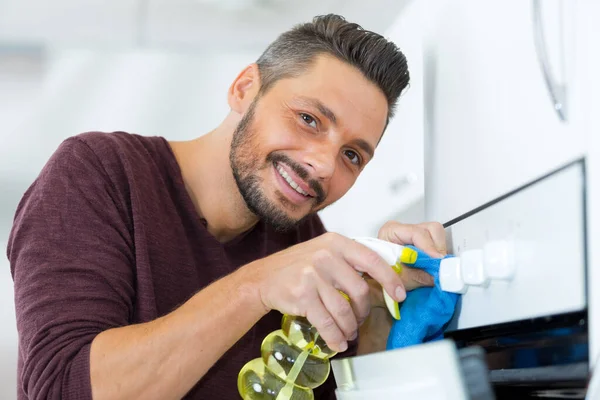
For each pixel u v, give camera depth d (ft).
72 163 3.75
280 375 3.16
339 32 4.13
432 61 4.43
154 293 3.75
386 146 5.32
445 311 3.14
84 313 3.26
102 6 7.46
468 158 3.78
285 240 4.77
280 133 3.98
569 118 2.65
